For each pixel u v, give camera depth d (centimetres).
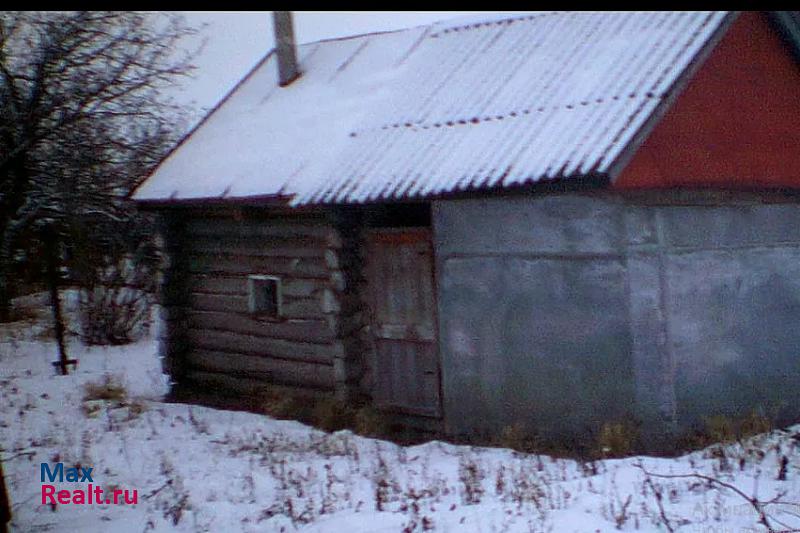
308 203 973
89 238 1638
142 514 697
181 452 903
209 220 1222
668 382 806
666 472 706
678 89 805
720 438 795
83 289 1736
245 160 1162
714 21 851
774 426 884
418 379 988
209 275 1237
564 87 897
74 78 1559
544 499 659
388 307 1009
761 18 920
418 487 735
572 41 980
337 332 1024
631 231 799
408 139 973
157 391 1263
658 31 899
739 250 884
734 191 884
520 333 872
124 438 960
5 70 1505
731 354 866
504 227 875
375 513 659
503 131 884
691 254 839
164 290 1259
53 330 1722
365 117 1079
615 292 805
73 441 941
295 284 1107
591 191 805
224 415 1099
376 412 1020
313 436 961
